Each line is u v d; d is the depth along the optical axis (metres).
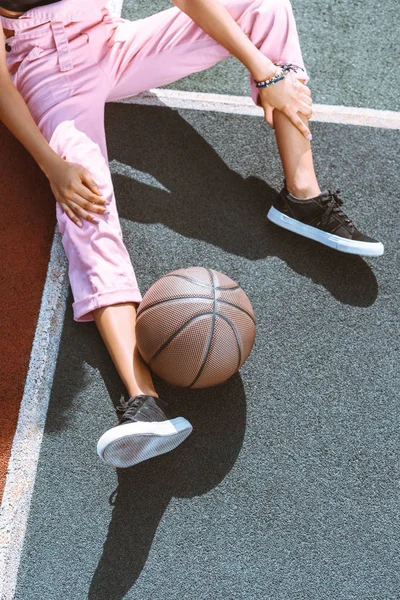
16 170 2.14
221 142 2.21
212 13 1.82
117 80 2.00
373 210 2.13
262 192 2.15
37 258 2.04
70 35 1.88
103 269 1.80
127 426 1.61
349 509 1.80
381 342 1.97
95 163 1.88
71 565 1.74
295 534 1.78
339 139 2.21
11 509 1.78
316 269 2.05
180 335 1.64
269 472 1.83
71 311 1.98
